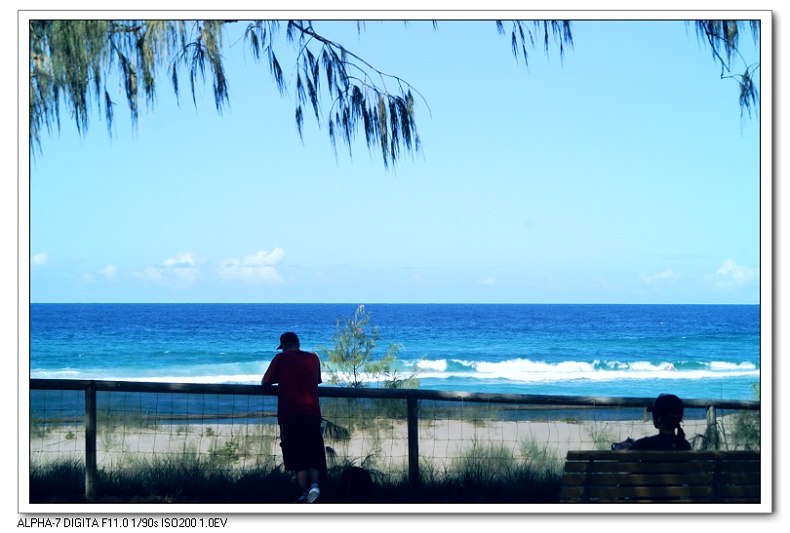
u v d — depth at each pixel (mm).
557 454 7500
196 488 6691
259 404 16406
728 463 5828
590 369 37844
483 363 37688
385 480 6703
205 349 47719
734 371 37438
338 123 6633
